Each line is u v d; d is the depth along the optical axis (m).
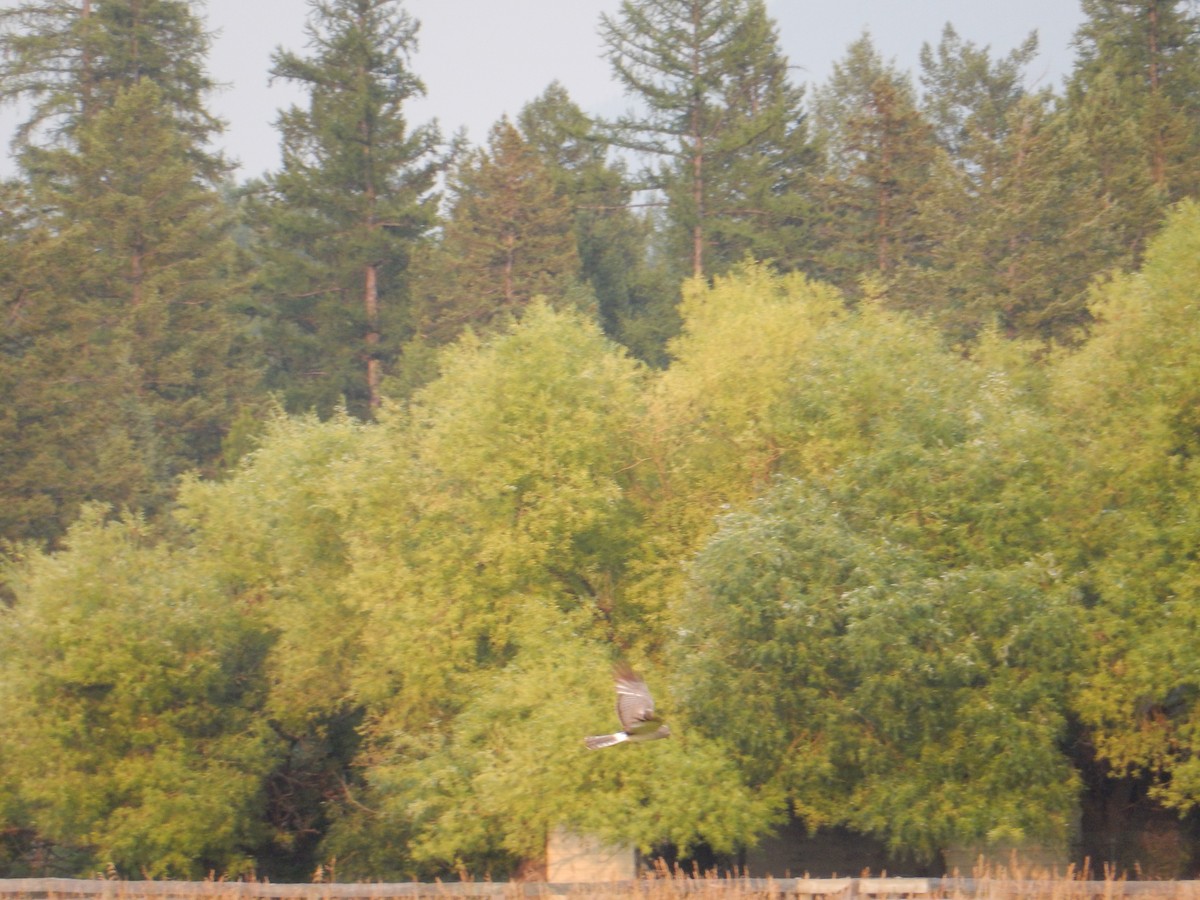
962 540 97.75
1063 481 100.44
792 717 96.50
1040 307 180.88
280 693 118.44
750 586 93.50
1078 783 94.62
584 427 109.94
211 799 108.38
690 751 94.25
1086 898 73.94
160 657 109.56
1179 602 91.12
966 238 189.12
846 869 117.94
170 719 111.56
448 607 107.44
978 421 102.50
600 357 118.75
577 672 98.50
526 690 97.00
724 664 94.44
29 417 173.75
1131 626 93.62
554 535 107.88
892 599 89.88
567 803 93.00
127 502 180.00
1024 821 93.31
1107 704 93.31
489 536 107.50
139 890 81.50
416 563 111.50
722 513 111.00
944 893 76.88
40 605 109.50
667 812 91.44
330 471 119.06
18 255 174.75
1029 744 91.81
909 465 99.38
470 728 99.56
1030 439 99.81
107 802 108.06
